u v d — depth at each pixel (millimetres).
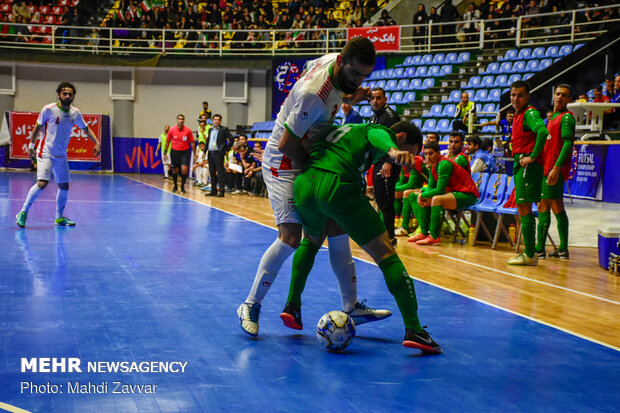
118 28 22406
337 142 3238
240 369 2869
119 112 23516
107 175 21562
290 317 3457
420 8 20453
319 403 2486
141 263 5465
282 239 3412
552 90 15211
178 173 14930
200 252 6188
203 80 23344
